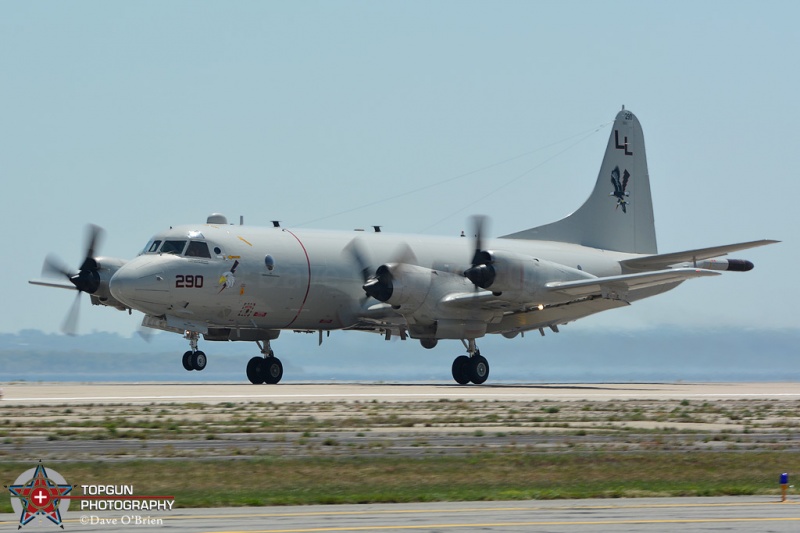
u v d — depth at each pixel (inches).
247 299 5762.8
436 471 2674.7
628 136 7662.4
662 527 1889.8
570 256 7096.5
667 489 2501.2
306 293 5969.5
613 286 5802.2
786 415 4315.9
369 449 2999.5
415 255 6363.2
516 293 5772.6
